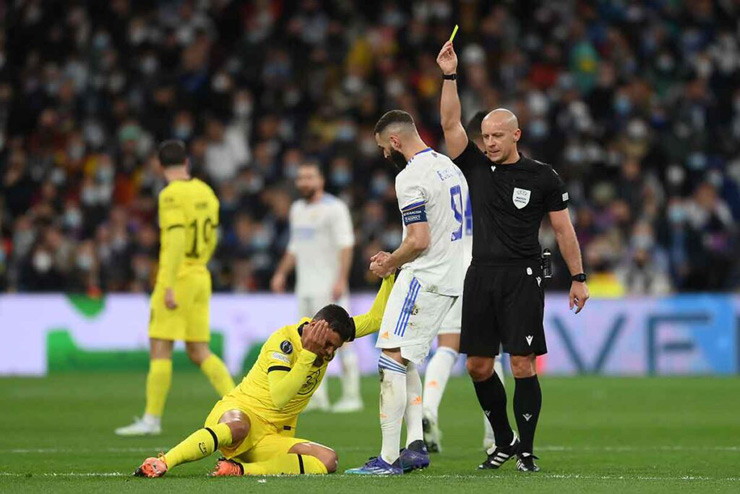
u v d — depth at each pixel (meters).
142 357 66.56
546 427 41.34
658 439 37.41
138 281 71.50
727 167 87.56
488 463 28.44
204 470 28.11
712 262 75.38
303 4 95.94
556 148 82.00
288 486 23.33
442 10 95.44
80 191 82.56
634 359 68.25
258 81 89.69
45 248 71.88
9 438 37.03
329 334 25.75
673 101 90.62
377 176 80.62
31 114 88.38
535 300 27.47
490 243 27.67
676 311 68.62
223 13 95.94
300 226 47.47
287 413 26.53
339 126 84.94
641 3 98.56
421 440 27.92
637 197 79.31
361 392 55.97
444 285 27.00
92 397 52.31
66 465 29.53
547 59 92.19
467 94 87.06
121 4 94.38
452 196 27.20
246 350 66.00
